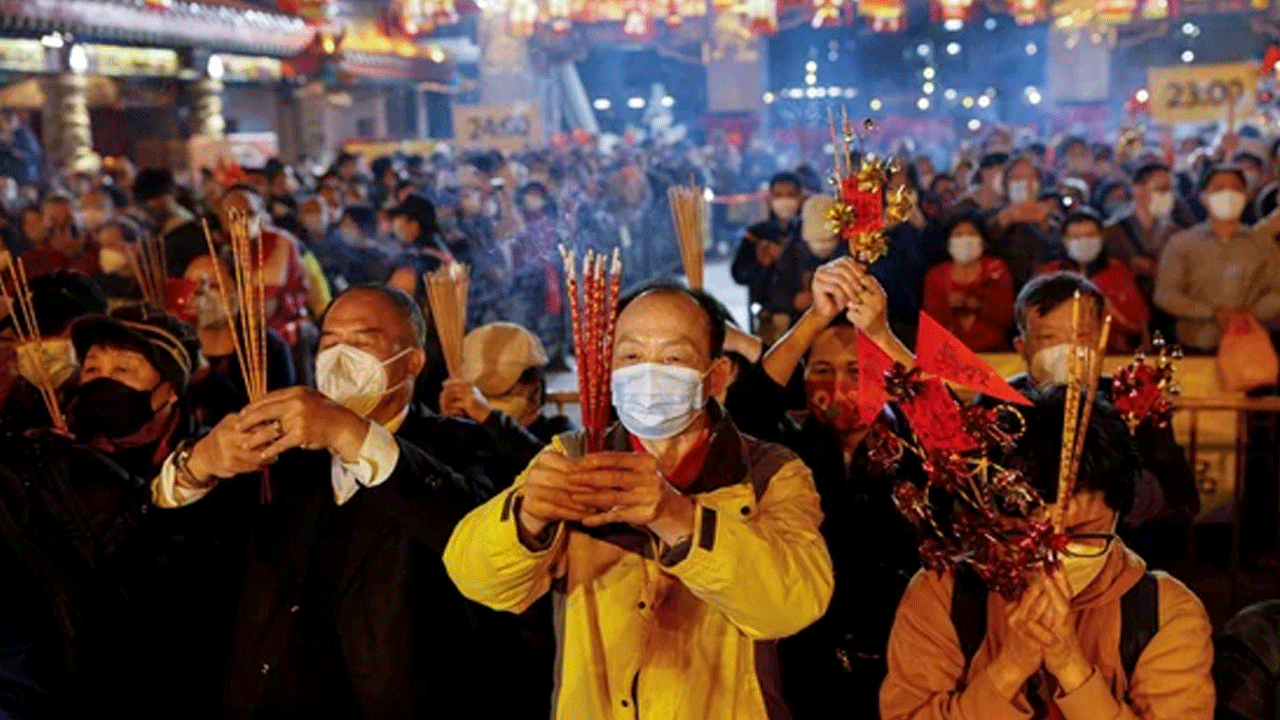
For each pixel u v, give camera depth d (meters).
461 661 3.14
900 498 2.46
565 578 2.54
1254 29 28.39
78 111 17.38
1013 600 2.40
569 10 24.34
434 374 5.94
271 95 25.44
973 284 7.38
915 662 2.62
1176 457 4.16
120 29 17.03
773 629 2.38
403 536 3.04
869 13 24.69
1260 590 6.12
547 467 2.26
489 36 30.06
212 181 14.80
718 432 2.56
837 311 3.08
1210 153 16.67
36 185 14.74
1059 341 3.67
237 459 2.87
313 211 10.63
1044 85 33.22
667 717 2.48
